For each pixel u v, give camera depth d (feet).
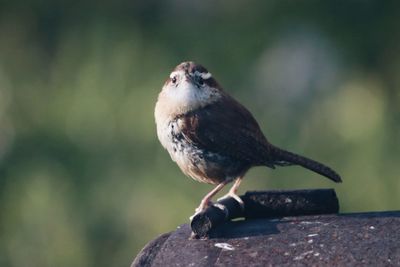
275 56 45.16
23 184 45.65
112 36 46.37
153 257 19.97
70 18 48.01
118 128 44.32
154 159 44.09
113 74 44.86
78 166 44.93
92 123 44.65
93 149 44.78
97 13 47.37
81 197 44.70
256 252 19.15
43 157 45.68
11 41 48.52
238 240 19.80
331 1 45.11
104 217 44.57
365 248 18.86
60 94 45.98
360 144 42.80
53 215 45.27
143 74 44.88
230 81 44.86
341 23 45.11
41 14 48.29
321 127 43.73
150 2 47.16
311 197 21.65
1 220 46.21
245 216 21.91
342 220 20.68
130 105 44.24
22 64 48.08
